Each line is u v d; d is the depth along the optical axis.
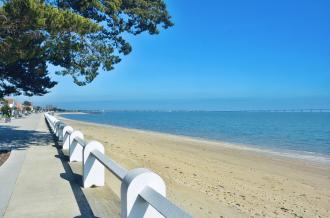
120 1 13.73
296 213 8.39
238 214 7.74
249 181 12.10
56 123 17.39
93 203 5.84
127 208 3.54
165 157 16.72
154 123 75.44
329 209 8.98
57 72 14.54
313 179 13.52
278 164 17.28
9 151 12.73
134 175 3.62
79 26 9.66
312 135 40.28
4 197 6.31
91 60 13.95
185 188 9.96
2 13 8.48
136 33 15.58
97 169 6.79
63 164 9.66
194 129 50.91
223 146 25.47
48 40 10.48
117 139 26.70
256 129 51.84
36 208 5.67
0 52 9.12
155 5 15.37
